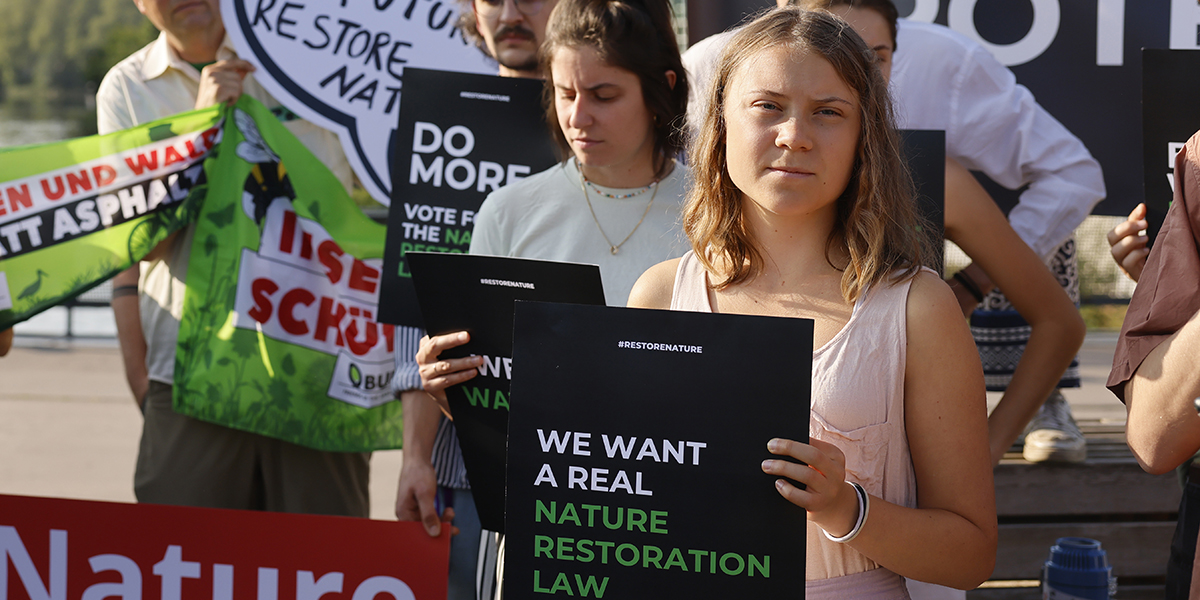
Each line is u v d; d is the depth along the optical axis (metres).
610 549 1.28
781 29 1.35
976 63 2.62
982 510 1.35
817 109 1.32
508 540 1.30
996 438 2.13
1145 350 1.51
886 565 1.32
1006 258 2.11
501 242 2.11
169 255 2.83
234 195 2.79
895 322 1.35
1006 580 2.89
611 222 2.05
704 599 1.25
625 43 1.93
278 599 2.17
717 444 1.25
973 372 1.36
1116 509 2.86
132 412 5.97
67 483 4.66
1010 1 2.72
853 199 1.39
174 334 2.82
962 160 2.66
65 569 2.22
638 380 1.27
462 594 2.33
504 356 1.75
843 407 1.34
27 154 2.67
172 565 2.19
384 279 2.35
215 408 2.70
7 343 2.76
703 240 1.47
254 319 2.74
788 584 1.23
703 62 2.49
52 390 6.41
